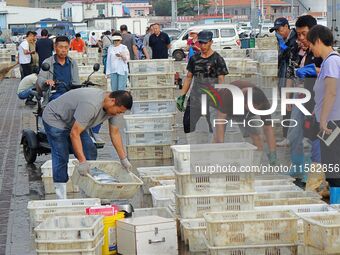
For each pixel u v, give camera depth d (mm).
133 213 8539
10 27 104625
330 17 28156
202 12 143375
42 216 8453
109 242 7992
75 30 83750
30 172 12820
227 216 7855
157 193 9594
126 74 20516
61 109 9602
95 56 33406
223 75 11852
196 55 11914
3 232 9234
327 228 7352
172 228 7836
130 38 25375
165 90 14922
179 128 15969
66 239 7465
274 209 8258
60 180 9773
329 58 8672
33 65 25531
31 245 8586
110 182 8930
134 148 13617
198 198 8242
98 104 9070
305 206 8352
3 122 19312
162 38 24062
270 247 7684
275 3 116500
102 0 106438
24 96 18422
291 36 12094
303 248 7672
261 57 19828
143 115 13680
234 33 45719
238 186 8258
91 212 8180
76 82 12523
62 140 9680
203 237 8133
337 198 8914
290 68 11977
